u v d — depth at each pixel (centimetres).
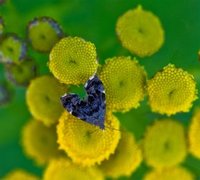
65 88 13
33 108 13
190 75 12
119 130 13
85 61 12
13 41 13
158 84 12
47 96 13
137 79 13
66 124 13
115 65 13
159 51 13
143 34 13
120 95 12
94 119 11
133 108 13
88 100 11
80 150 13
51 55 12
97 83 11
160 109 13
